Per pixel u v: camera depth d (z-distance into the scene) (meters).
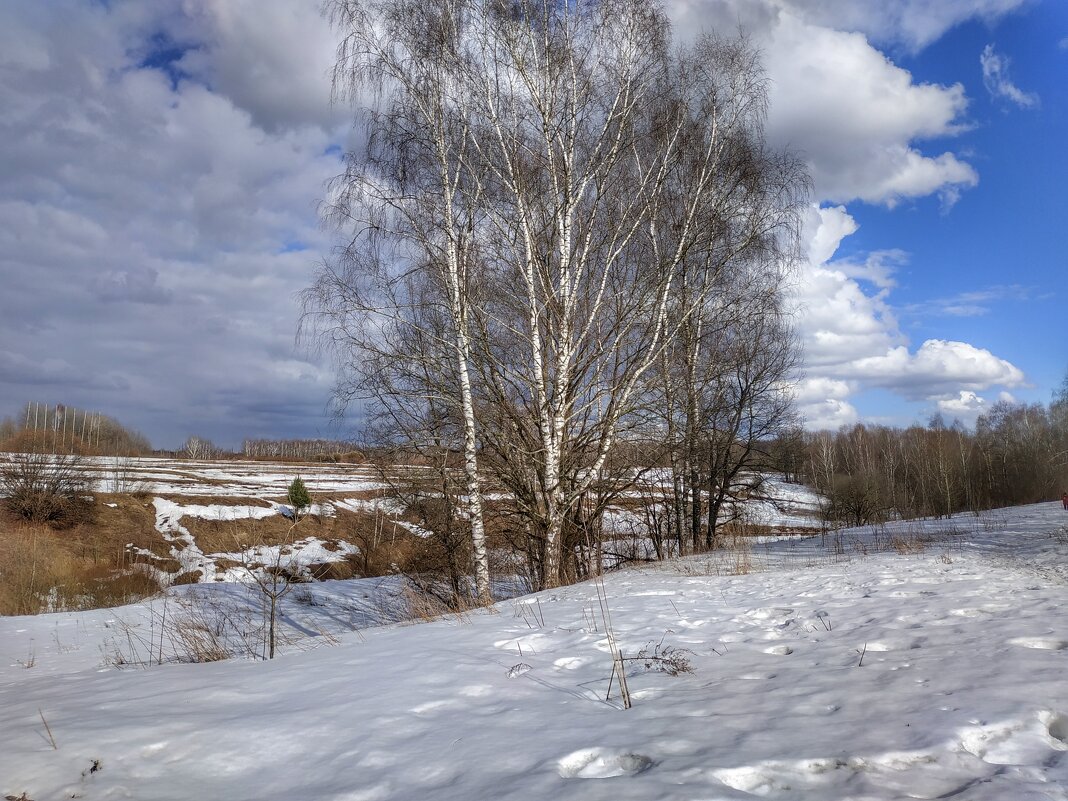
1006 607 6.97
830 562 13.49
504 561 15.87
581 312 13.36
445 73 12.41
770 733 3.77
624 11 12.77
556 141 12.95
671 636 6.82
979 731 3.56
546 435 13.01
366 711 4.67
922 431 69.19
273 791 3.49
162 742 4.13
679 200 14.30
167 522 33.41
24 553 26.30
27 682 7.42
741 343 19.06
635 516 18.64
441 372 13.07
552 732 4.09
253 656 8.34
